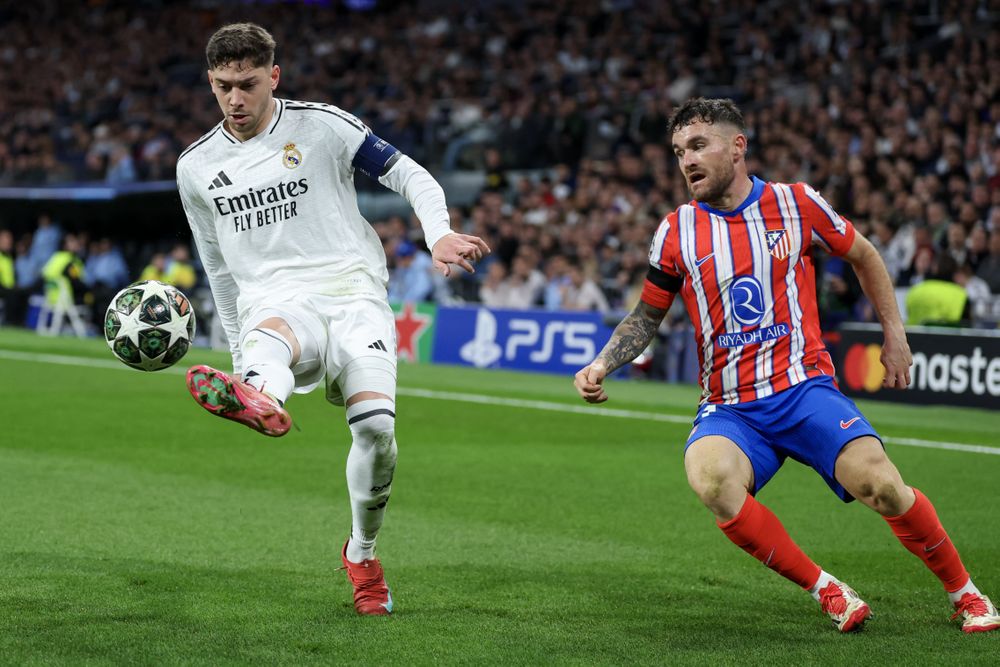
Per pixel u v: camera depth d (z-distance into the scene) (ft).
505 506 32.37
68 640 19.15
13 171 123.24
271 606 21.67
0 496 31.83
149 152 117.39
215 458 39.17
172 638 19.42
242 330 21.35
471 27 127.44
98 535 27.43
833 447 19.95
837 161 79.56
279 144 20.85
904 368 21.42
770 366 20.26
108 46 152.46
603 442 44.78
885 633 20.44
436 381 65.62
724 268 20.21
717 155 20.01
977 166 74.79
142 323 19.98
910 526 20.26
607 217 82.84
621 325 21.48
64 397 54.39
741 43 104.17
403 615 21.30
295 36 142.31
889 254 70.64
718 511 19.90
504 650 19.11
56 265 92.38
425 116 112.37
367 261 21.57
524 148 101.35
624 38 110.93
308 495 33.24
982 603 20.67
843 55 97.25
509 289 78.89
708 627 20.79
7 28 162.91
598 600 22.68
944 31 95.09
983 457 42.45
